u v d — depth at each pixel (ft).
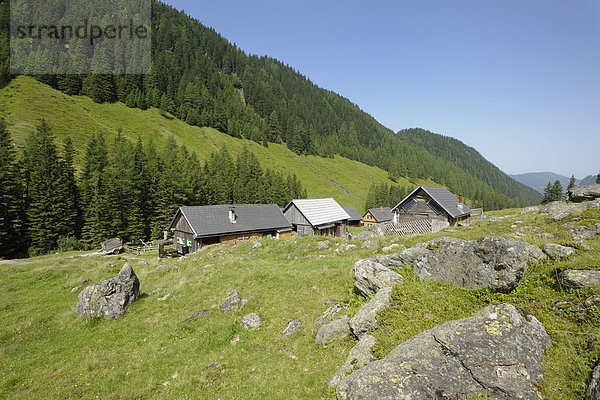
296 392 27.09
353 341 31.83
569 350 20.49
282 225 154.51
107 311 54.80
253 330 41.16
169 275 78.79
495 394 18.99
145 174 219.61
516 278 27.37
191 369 34.83
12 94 350.64
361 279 38.32
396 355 22.52
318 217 162.20
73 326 52.24
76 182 198.39
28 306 62.44
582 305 23.03
